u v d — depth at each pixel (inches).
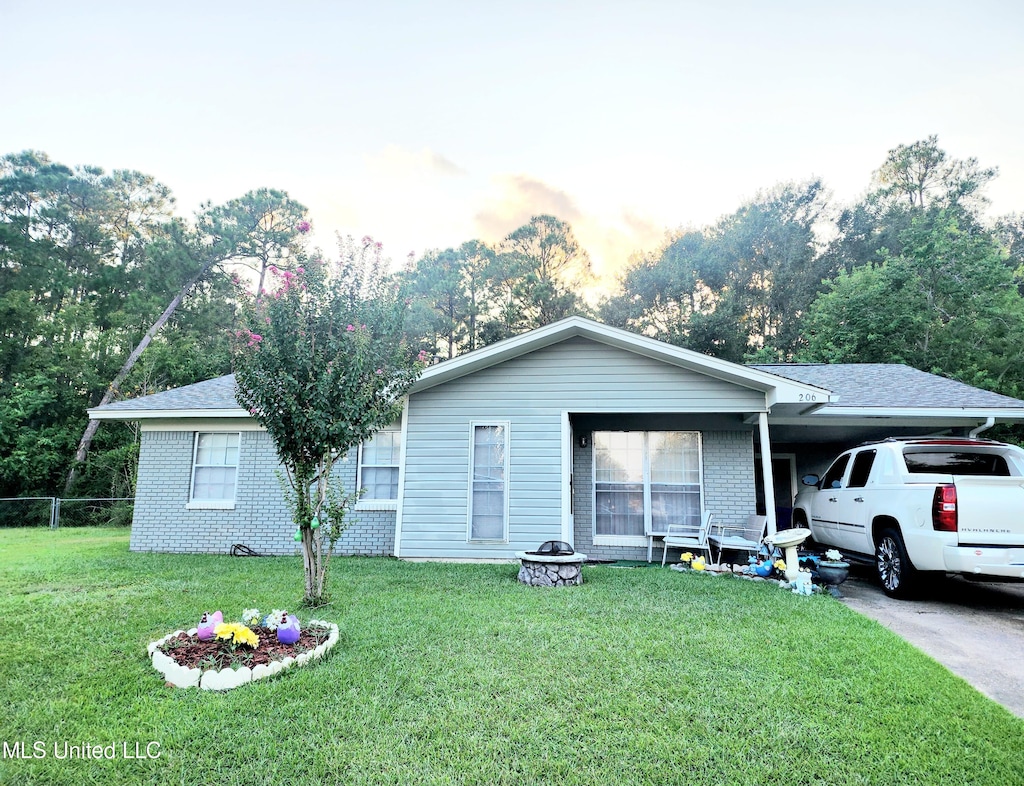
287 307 237.5
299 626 190.5
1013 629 226.5
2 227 1061.8
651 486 405.4
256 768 114.9
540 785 109.7
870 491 305.3
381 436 426.3
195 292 1216.2
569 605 244.1
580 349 386.6
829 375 506.0
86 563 373.1
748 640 196.7
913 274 885.8
